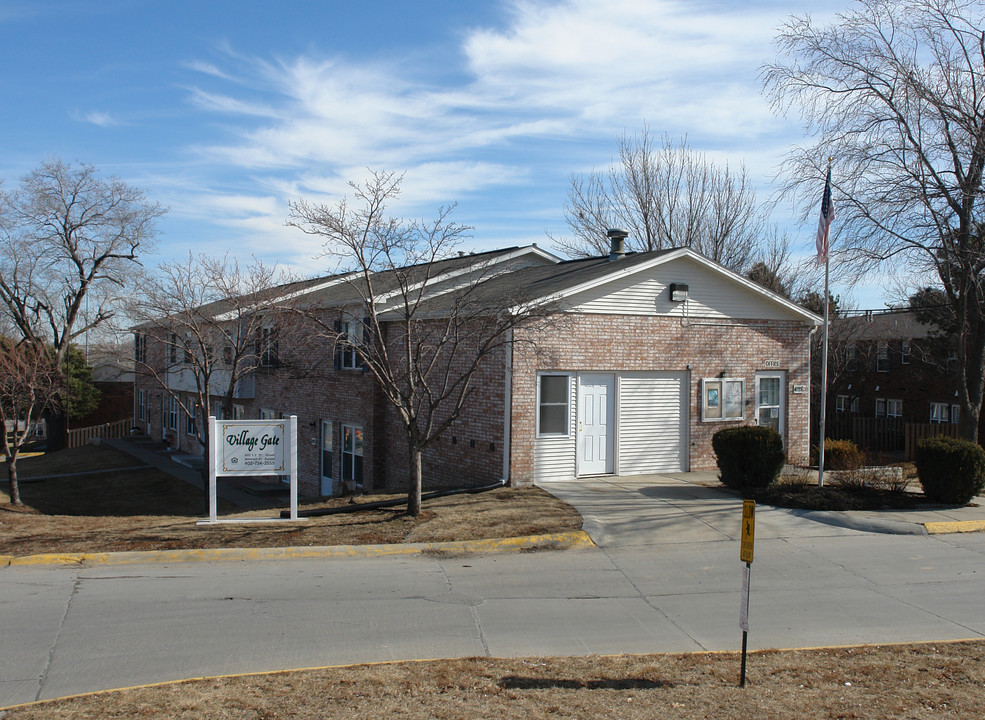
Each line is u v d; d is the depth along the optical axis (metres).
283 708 5.85
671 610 8.84
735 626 8.28
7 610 8.65
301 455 24.20
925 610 8.85
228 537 11.95
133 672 6.79
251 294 20.50
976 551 11.55
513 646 7.59
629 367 17.09
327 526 12.57
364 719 5.65
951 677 6.63
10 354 21.03
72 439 43.06
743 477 15.23
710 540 12.12
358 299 19.45
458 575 10.28
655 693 6.22
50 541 11.84
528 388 15.77
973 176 18.53
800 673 6.74
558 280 17.86
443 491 14.94
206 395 18.67
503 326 13.47
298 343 22.72
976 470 13.93
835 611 8.81
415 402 18.77
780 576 10.28
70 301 35.16
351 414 21.25
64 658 7.14
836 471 17.61
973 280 18.08
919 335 35.94
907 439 26.00
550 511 13.41
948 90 18.62
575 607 8.92
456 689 6.28
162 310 19.92
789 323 19.38
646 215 37.84
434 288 21.05
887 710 5.90
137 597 9.20
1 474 31.31
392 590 9.55
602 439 17.02
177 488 23.91
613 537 12.20
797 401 19.50
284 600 9.09
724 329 18.44
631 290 17.12
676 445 17.86
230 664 7.00
